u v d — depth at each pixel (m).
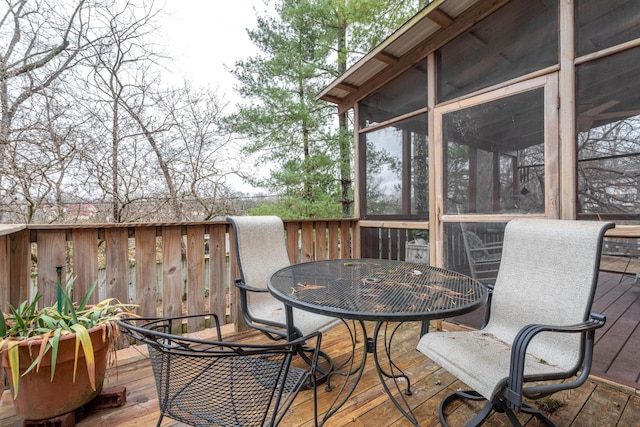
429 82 3.08
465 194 2.80
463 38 2.85
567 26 2.19
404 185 3.38
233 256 2.87
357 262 2.38
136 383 2.03
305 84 6.63
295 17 6.14
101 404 1.75
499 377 1.31
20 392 1.49
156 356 1.17
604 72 2.06
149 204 5.18
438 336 1.74
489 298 1.94
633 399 1.87
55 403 1.53
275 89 5.95
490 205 2.62
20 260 1.96
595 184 2.09
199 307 2.66
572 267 1.58
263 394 1.14
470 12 2.75
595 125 2.09
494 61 2.63
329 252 3.62
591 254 1.52
